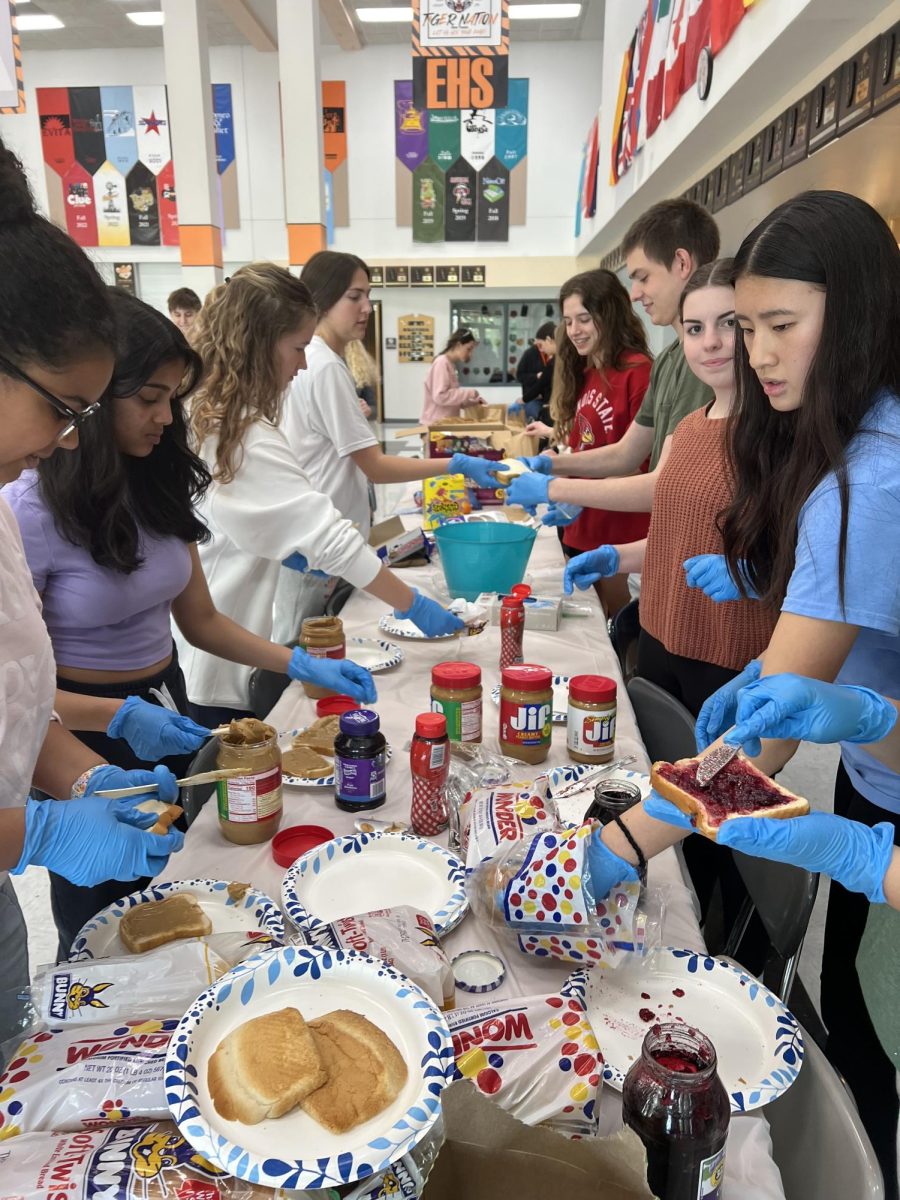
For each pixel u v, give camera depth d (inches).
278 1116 27.0
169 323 52.1
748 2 104.3
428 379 310.2
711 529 68.5
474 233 425.4
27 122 407.2
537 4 347.3
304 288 74.6
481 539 94.4
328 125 413.1
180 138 259.1
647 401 103.0
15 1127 27.1
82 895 58.1
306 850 46.2
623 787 45.4
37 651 40.6
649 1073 25.7
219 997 30.9
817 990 78.6
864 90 85.7
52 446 34.5
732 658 69.3
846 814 54.4
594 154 316.2
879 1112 55.4
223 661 80.9
